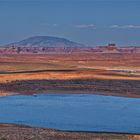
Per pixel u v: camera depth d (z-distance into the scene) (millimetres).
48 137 80125
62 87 167375
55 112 113875
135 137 83000
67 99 139875
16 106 123688
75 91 159250
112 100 138750
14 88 162250
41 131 84188
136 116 108625
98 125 96688
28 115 109000
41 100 136625
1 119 103312
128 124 97812
